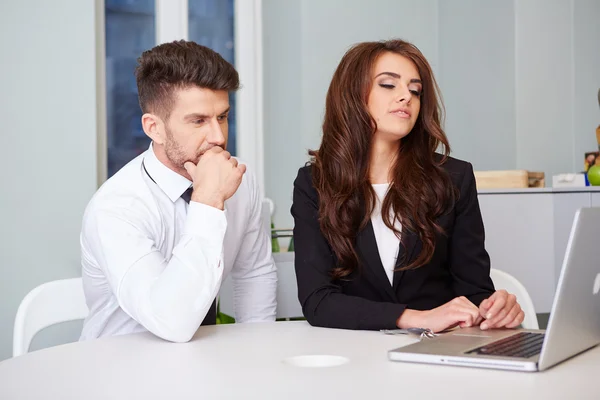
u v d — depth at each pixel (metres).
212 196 1.46
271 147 4.07
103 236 1.56
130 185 1.68
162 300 1.36
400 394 0.92
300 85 4.12
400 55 1.80
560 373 1.03
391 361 1.13
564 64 3.72
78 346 1.32
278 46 4.07
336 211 1.74
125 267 1.49
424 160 1.81
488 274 1.82
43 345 2.88
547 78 3.70
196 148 1.59
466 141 4.03
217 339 1.38
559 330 1.06
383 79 1.78
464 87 4.04
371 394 0.92
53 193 3.04
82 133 3.09
